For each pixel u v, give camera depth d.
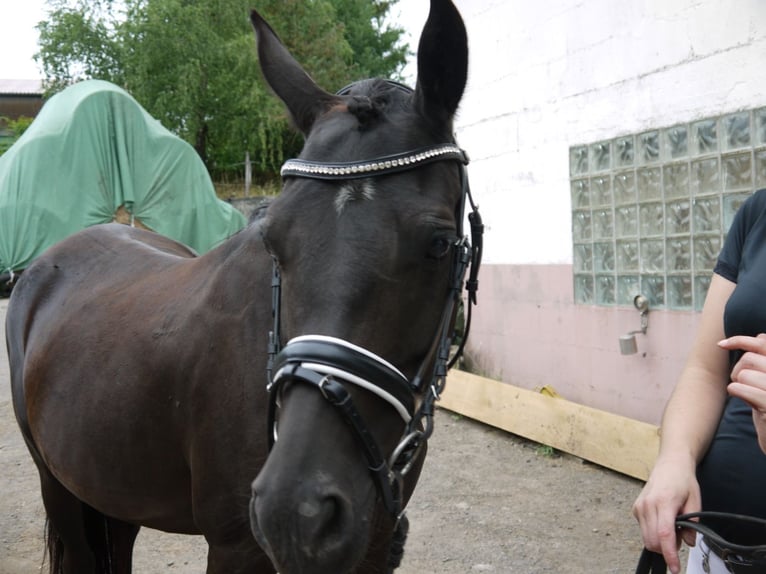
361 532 1.30
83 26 21.86
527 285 6.10
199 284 2.09
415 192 1.41
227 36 21.47
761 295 1.34
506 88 6.22
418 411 1.52
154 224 10.34
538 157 5.86
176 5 20.17
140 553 3.76
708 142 4.31
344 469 1.30
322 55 22.44
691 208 4.45
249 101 19.61
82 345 2.32
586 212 5.35
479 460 4.99
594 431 4.72
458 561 3.51
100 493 2.21
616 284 5.11
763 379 1.15
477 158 6.73
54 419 2.35
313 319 1.35
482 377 6.00
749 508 1.34
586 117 5.30
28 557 3.74
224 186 20.92
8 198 9.44
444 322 1.55
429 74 1.52
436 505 4.21
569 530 3.83
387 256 1.35
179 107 20.30
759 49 3.96
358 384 1.33
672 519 1.24
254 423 1.76
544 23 5.68
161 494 2.08
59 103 10.28
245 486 1.79
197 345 1.91
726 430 1.41
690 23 4.38
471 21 6.65
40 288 2.84
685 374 1.50
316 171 1.42
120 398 2.07
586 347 5.45
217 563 1.88
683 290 4.55
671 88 4.55
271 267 1.82
